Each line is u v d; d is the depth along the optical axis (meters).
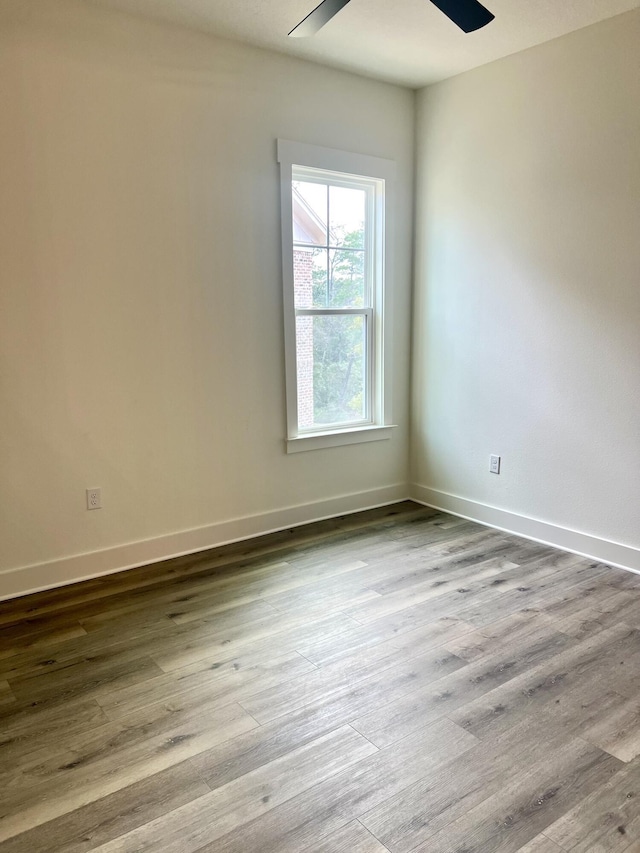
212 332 3.21
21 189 2.60
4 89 2.52
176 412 3.16
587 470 3.13
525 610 2.61
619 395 2.95
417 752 1.76
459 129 3.57
